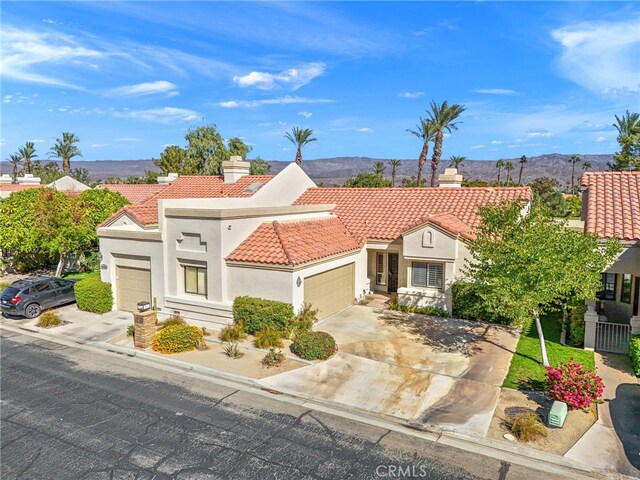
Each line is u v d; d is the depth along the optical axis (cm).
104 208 2919
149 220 2216
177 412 1187
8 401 1250
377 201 2655
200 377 1416
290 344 1655
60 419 1152
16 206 2705
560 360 1490
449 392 1285
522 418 1086
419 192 2669
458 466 958
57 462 972
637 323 1536
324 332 1659
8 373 1444
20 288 2027
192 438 1063
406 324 1889
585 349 1584
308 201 2858
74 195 2939
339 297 2103
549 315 2025
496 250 1405
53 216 2606
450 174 2783
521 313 1323
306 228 2119
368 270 2436
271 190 2688
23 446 1031
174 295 1927
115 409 1204
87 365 1514
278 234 1886
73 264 3097
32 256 3078
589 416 1148
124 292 2106
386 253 2412
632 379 1353
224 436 1071
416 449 1021
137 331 1652
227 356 1559
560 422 1078
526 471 943
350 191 2898
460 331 1797
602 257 1404
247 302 1745
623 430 1085
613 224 1655
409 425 1124
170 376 1424
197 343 1634
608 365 1454
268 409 1205
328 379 1377
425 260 2036
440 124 5453
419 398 1254
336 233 2241
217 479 914
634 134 4744
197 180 3294
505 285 1345
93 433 1084
